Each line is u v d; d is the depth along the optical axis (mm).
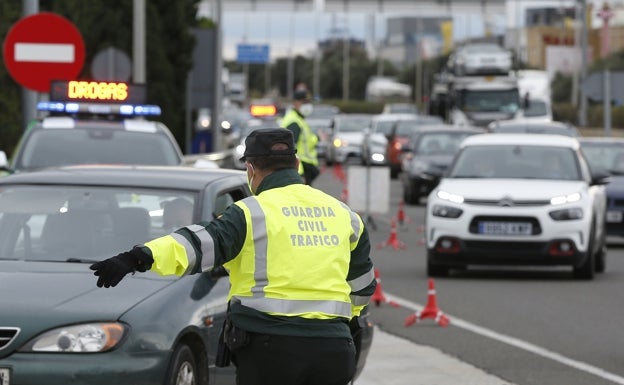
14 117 54062
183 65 66938
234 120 131750
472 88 113375
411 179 69125
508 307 31797
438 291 34906
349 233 13195
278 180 13219
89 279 17156
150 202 19000
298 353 12742
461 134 71562
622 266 42062
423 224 58312
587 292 34688
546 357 25062
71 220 18781
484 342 26797
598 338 27219
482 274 39219
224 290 18156
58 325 15977
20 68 37281
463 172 39062
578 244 36656
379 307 32062
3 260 18188
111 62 44500
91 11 63000
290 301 12789
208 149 69062
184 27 66750
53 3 62000
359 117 115688
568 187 37469
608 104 67438
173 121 66625
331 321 12898
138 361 15984
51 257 18312
